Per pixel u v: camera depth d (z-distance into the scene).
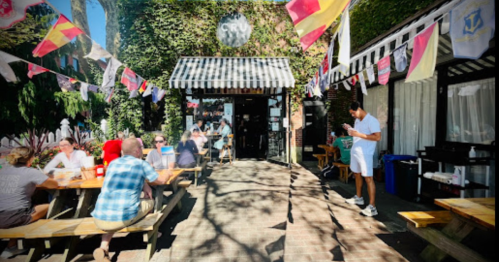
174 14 10.13
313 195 5.86
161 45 10.11
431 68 2.52
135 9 10.01
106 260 3.08
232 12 10.37
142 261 3.25
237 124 11.38
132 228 3.11
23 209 3.28
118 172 3.13
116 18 10.10
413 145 6.67
